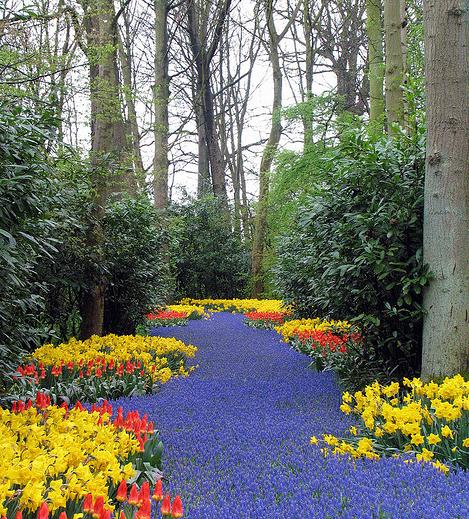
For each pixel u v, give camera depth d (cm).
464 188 508
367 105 2472
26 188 392
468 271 505
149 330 1433
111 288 1040
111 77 995
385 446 391
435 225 512
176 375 778
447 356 499
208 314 1984
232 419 515
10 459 281
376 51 1200
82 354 714
